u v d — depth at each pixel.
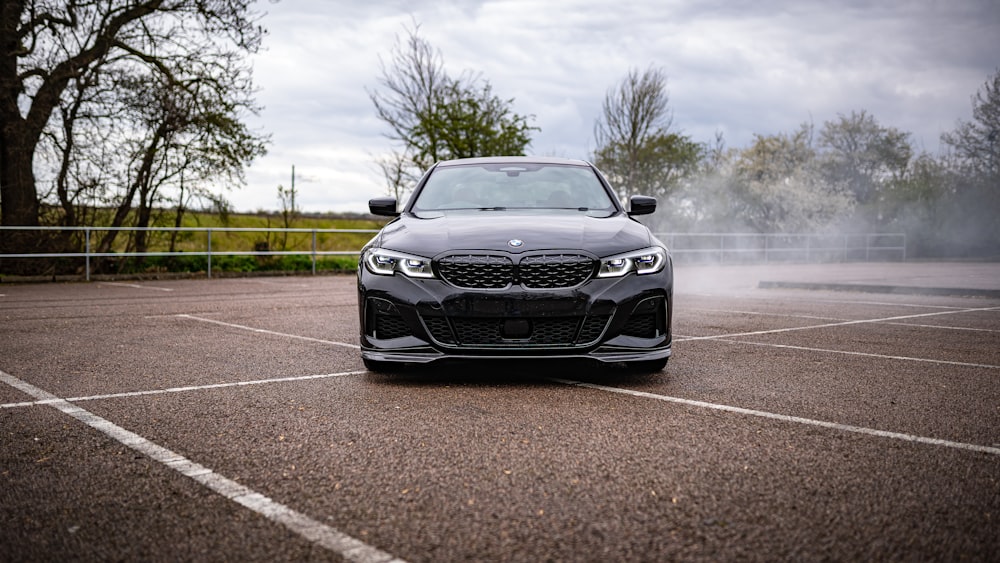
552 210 5.51
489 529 2.41
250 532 2.40
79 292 12.34
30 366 5.43
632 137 26.77
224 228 17.09
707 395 4.37
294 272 18.05
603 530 2.39
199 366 5.42
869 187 37.22
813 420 3.78
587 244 4.62
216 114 16.39
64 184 15.56
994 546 2.27
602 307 4.50
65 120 15.39
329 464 3.09
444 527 2.43
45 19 15.16
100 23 15.59
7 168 15.30
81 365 5.47
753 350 6.10
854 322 8.09
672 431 3.56
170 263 17.02
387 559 2.19
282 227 19.67
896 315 8.83
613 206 5.69
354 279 16.48
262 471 3.01
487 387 4.62
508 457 3.16
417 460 3.13
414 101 22.67
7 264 15.17
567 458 3.14
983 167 31.17
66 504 2.66
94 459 3.19
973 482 2.83
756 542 2.29
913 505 2.60
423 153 22.20
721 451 3.23
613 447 3.30
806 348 6.21
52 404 4.21
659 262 4.75
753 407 4.06
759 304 10.30
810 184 30.23
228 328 7.61
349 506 2.62
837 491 2.74
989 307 9.85
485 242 4.59
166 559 2.21
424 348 4.56
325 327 7.70
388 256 4.70
